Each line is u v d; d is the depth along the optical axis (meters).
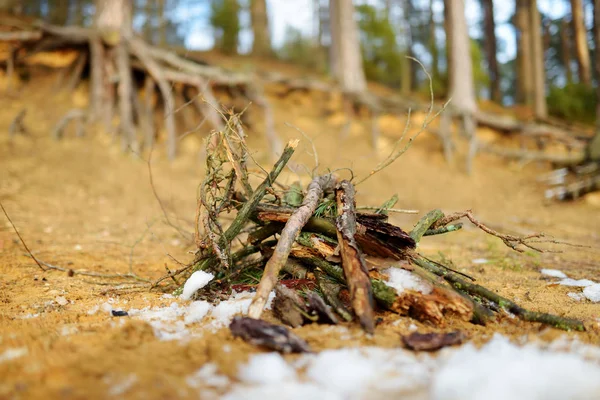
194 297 1.27
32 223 2.50
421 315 1.10
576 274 1.74
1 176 3.24
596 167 4.93
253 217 1.40
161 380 0.79
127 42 4.41
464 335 1.00
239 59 6.98
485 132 5.93
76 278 1.58
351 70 5.89
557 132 5.91
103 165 3.74
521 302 1.33
